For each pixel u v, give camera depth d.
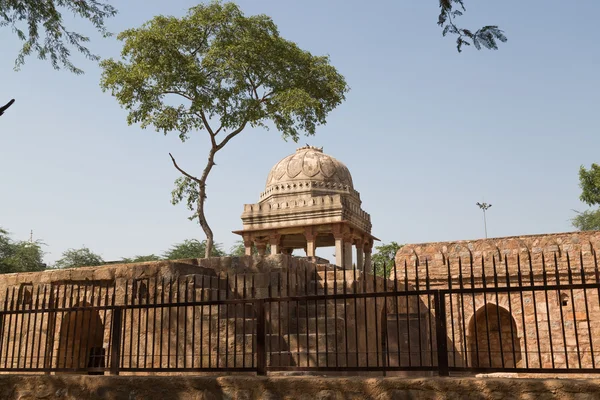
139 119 22.97
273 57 23.64
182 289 13.44
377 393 6.88
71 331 15.09
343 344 14.11
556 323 21.22
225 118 23.08
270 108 24.00
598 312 20.67
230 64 21.89
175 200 24.64
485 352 22.38
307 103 22.30
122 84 22.53
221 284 14.84
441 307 7.10
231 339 12.52
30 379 8.70
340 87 24.80
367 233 30.95
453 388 6.59
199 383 7.69
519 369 6.52
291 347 13.63
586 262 21.25
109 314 14.27
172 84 22.36
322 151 33.66
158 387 7.89
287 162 32.50
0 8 12.02
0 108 8.11
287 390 7.26
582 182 32.94
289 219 29.55
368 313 16.66
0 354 9.45
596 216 53.41
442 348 6.98
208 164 24.36
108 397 8.13
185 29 22.70
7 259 47.25
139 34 21.95
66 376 8.50
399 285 20.16
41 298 15.32
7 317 15.55
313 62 24.89
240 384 7.48
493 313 22.69
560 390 6.19
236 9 22.95
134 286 8.97
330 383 7.10
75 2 12.42
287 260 15.30
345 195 31.41
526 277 22.09
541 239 22.42
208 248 23.83
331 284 16.08
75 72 12.95
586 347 20.55
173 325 13.13
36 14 12.16
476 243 23.47
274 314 14.27
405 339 17.52
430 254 23.95
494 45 7.57
